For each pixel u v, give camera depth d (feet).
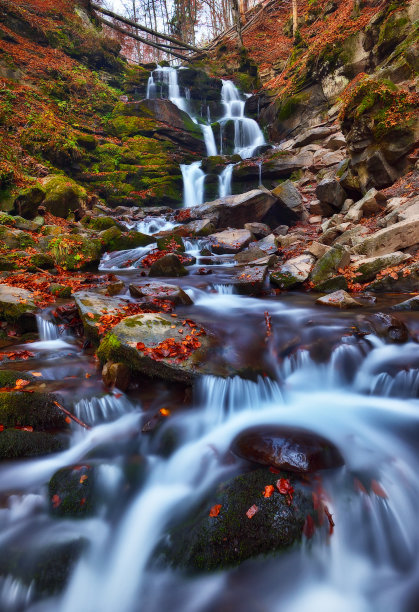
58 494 8.74
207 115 80.74
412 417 11.20
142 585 7.42
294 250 29.01
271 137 69.51
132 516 8.55
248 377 12.59
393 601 7.14
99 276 25.00
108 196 55.47
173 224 42.22
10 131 48.34
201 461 9.55
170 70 84.48
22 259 26.40
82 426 10.84
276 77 79.92
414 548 8.14
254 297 21.43
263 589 7.13
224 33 101.91
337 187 35.76
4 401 10.59
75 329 17.28
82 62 74.69
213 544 7.36
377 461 9.36
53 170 48.96
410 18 46.39
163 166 59.62
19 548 7.70
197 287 22.33
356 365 13.60
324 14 67.72
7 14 65.31
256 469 8.75
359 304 18.28
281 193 40.19
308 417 11.35
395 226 22.77
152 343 13.21
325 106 59.67
